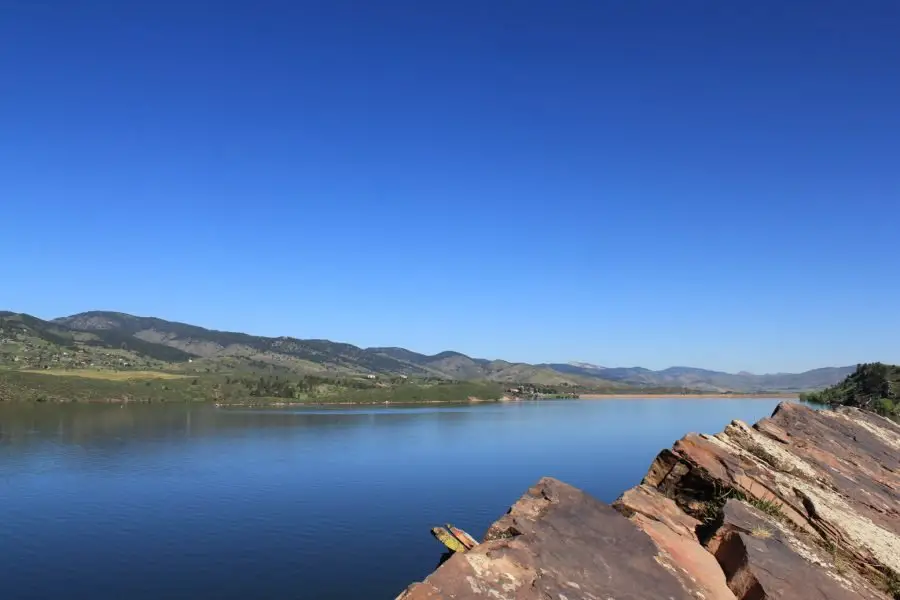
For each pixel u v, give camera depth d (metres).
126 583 37.47
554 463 77.25
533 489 11.16
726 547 10.88
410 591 7.61
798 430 19.52
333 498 58.19
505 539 9.37
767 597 9.32
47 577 38.22
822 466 16.50
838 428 20.91
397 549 43.56
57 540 45.25
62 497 58.12
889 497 15.90
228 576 38.47
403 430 122.25
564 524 9.91
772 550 10.45
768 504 12.75
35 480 65.50
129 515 52.06
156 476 68.62
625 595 8.51
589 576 8.69
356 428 126.31
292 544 44.53
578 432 117.06
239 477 68.38
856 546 12.17
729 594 9.62
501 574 8.23
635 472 69.50
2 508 54.03
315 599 35.03
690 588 9.27
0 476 67.38
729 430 16.59
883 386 66.19
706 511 12.79
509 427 129.38
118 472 70.62
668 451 14.40
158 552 42.84
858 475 16.78
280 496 59.03
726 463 13.91
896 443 21.64
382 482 65.56
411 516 51.78
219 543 44.69
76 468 72.56
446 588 7.70
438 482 65.69
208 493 60.16
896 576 11.49
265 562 41.03
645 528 11.05
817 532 12.45
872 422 24.03
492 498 58.12
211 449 90.81
